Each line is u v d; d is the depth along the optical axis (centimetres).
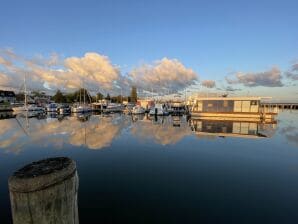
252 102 3412
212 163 1134
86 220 598
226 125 2780
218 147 1506
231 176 942
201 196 744
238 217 616
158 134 2044
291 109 8525
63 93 9681
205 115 3694
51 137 1831
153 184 848
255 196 747
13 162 1131
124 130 2286
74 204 173
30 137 1823
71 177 168
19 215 151
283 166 1083
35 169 163
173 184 848
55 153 1316
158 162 1145
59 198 157
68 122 3050
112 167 1056
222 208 664
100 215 622
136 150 1402
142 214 629
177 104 6331
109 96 10562
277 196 746
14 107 5056
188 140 1752
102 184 845
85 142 1644
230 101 3544
